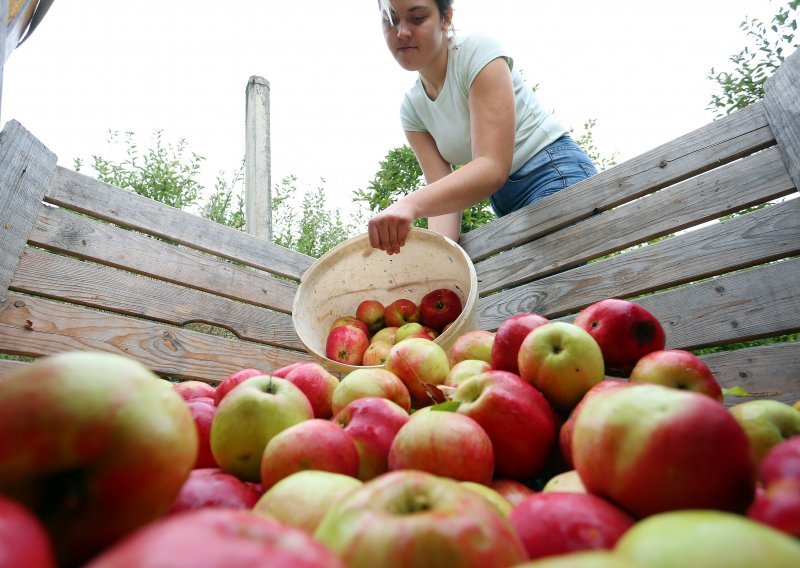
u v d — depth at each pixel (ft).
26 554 1.05
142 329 7.73
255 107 13.26
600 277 7.92
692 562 1.23
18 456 1.53
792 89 6.21
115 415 1.65
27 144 7.00
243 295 9.43
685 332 6.78
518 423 3.02
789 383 5.82
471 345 4.84
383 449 3.11
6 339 6.33
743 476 1.86
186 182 14.24
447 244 7.23
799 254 6.11
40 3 7.07
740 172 6.68
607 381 2.89
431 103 9.77
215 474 2.60
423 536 1.49
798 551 1.24
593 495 2.10
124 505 1.66
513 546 1.55
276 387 3.24
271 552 1.03
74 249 7.30
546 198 9.00
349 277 8.01
